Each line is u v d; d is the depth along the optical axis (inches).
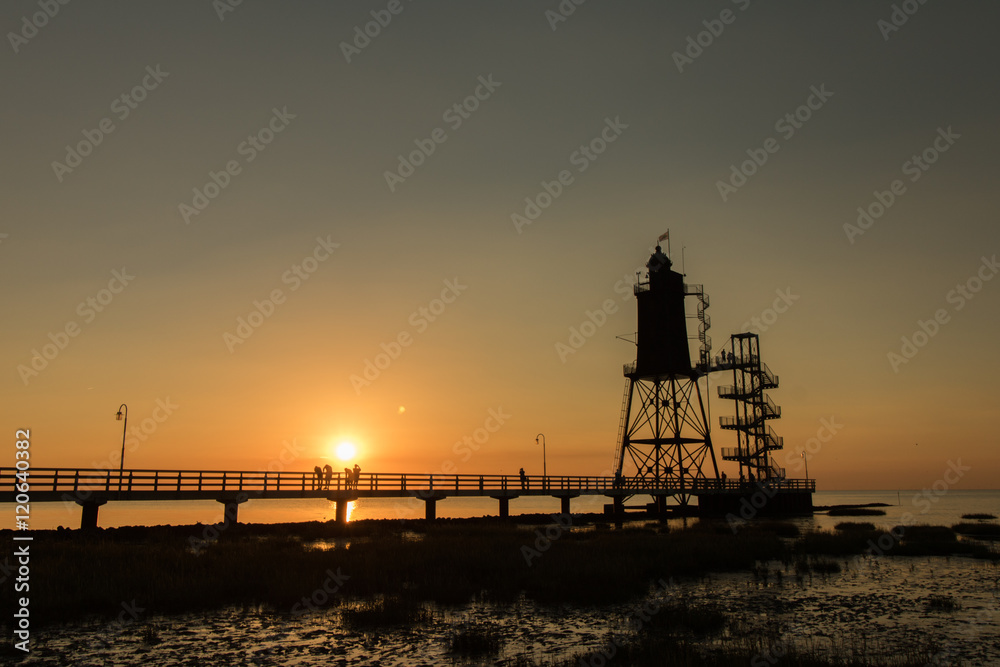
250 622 685.3
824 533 1644.9
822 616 744.3
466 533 1587.1
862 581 985.5
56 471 1311.5
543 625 691.4
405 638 633.0
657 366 2588.6
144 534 1366.9
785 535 1815.9
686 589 908.6
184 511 4630.9
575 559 1061.8
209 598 756.6
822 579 1000.9
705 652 582.6
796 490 3216.0
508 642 623.8
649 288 2677.2
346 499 1750.7
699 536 1508.4
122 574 837.8
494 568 984.9
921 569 1114.7
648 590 895.7
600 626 689.6
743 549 1253.1
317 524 1728.6
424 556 1063.0
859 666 529.3
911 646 614.5
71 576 810.2
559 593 828.6
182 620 689.0
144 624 671.1
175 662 557.6
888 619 730.2
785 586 936.9
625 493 2485.2
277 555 1047.0
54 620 673.6
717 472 2733.8
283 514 4197.8
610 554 1133.7
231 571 884.0
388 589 842.2
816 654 577.0
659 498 2645.2
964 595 875.4
